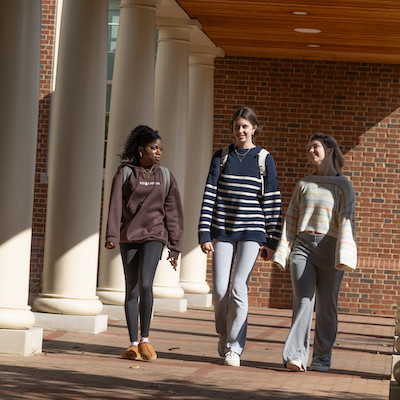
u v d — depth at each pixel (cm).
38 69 1005
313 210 955
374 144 2150
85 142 1248
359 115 2153
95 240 1267
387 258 2136
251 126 988
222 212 977
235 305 959
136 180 962
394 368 697
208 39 1981
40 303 1252
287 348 946
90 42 1254
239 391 773
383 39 1908
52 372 836
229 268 985
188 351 1087
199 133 2042
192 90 2059
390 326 1805
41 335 1004
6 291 981
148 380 812
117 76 1503
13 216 984
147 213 962
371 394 793
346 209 946
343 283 2141
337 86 2159
